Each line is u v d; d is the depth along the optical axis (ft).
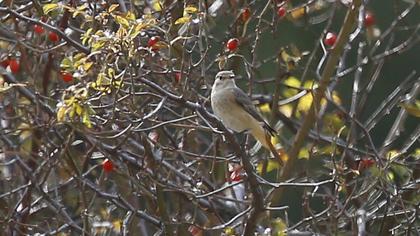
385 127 71.20
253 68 42.11
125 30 32.12
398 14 54.85
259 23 41.52
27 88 43.93
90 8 36.86
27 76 45.55
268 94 50.83
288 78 48.52
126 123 41.34
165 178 43.47
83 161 43.27
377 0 76.84
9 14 38.11
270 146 43.11
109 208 46.68
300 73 56.29
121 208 43.16
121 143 39.58
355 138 46.14
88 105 32.04
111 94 35.91
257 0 45.24
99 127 38.47
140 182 41.91
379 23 74.84
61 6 34.65
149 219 41.52
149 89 40.73
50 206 42.09
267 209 36.52
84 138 41.34
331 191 46.68
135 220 45.44
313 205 54.60
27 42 41.88
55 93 42.93
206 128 34.42
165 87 40.91
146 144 40.68
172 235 41.11
